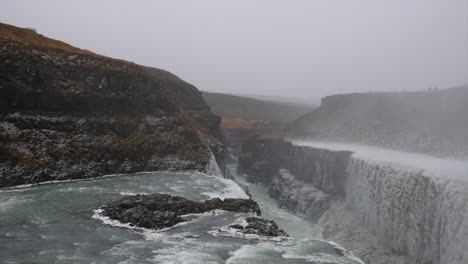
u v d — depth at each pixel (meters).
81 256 17.59
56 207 26.56
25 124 38.59
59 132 41.06
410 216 34.75
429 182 31.91
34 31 61.72
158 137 50.56
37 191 31.58
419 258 32.47
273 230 22.77
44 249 18.41
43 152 37.78
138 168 44.84
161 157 48.00
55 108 42.50
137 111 51.81
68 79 45.09
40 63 41.91
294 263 17.97
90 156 41.44
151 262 17.00
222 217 24.75
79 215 24.69
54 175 36.72
